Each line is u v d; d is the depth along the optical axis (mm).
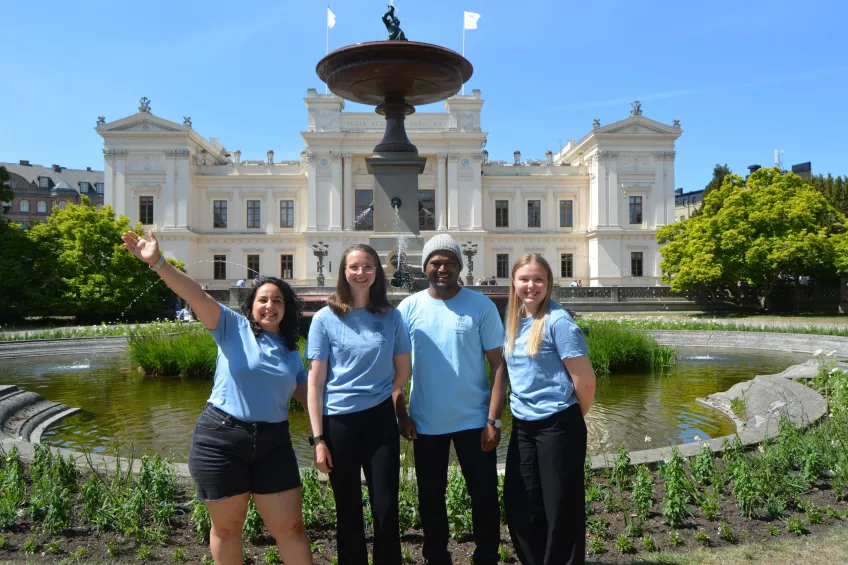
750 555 4133
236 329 3672
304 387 3916
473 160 52219
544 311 3869
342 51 11758
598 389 11836
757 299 39531
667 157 53781
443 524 3908
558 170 56719
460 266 4074
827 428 6340
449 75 12203
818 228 36375
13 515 4641
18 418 8578
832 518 4734
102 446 7672
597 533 4426
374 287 3861
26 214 92250
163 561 4160
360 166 52656
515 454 3850
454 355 3887
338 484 3686
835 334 21172
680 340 22188
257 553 4250
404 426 4051
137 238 3502
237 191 54344
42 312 33812
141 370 14117
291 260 54125
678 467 4945
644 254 53688
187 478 5543
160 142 51438
